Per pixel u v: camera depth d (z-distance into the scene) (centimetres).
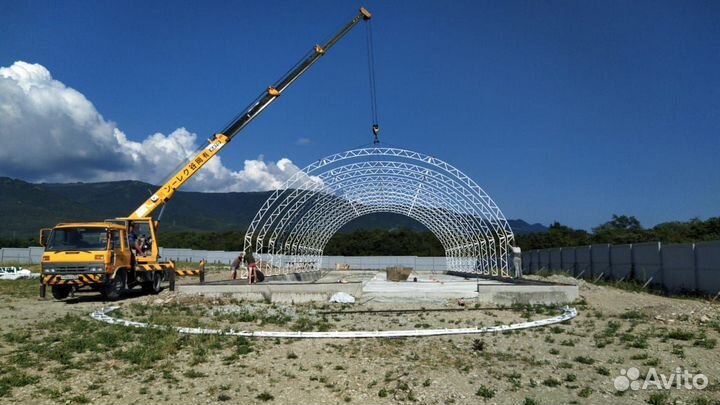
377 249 6488
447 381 837
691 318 1308
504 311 1543
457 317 1425
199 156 2306
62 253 1786
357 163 2934
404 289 2322
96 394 779
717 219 3950
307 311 1554
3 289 2255
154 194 2253
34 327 1259
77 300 1881
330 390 803
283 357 975
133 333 1170
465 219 3544
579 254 2981
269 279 2834
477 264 3572
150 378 848
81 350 1016
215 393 787
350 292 1853
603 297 1788
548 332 1201
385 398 772
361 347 1051
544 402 749
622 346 1047
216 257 5603
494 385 820
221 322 1339
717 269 1828
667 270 2128
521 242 5912
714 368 891
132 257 2028
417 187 3372
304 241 3809
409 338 1138
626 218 5641
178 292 1883
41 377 850
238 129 2355
